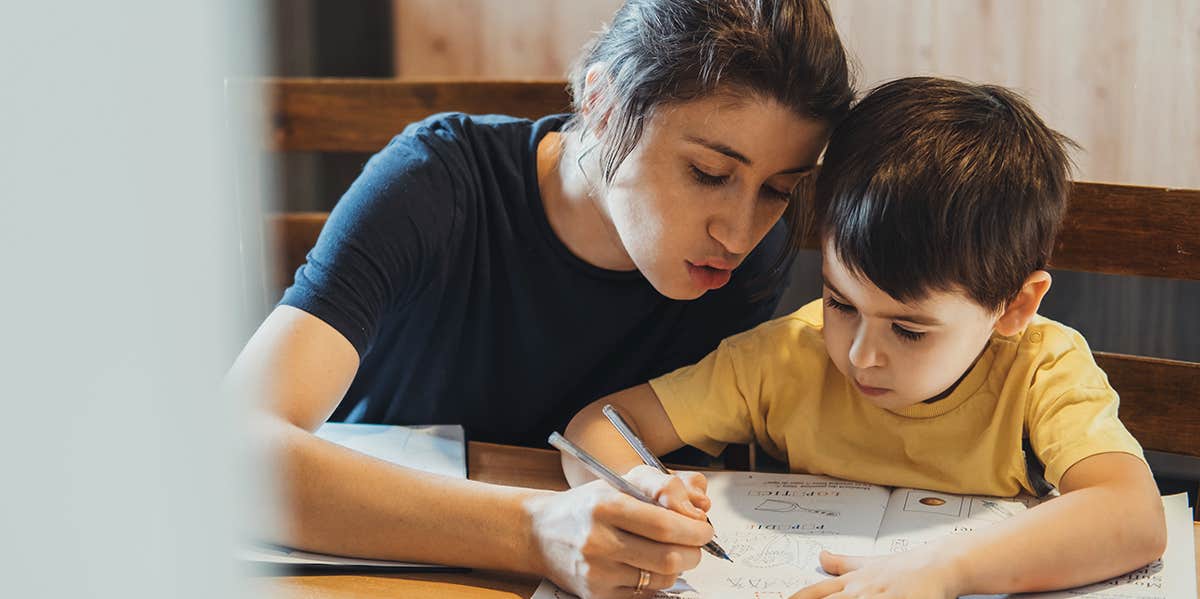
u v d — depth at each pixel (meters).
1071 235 1.08
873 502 0.87
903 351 0.82
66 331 0.43
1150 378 1.06
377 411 1.11
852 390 0.94
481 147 1.05
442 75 1.93
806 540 0.81
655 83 0.81
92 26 0.43
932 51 1.56
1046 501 0.84
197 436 0.49
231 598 0.50
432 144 1.03
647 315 1.08
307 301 0.91
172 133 0.47
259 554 0.78
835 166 0.82
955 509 0.85
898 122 0.81
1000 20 1.51
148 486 0.47
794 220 0.99
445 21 1.91
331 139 1.50
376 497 0.78
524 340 1.08
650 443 0.95
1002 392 0.88
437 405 1.10
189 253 0.49
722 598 0.72
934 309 0.79
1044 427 0.85
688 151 0.81
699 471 0.95
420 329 1.05
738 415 0.96
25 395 0.43
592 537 0.72
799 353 0.95
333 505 0.78
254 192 1.41
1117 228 1.06
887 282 0.78
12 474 0.43
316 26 1.93
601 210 0.98
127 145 0.45
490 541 0.76
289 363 0.87
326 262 0.93
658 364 1.11
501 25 1.88
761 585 0.74
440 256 1.01
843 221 0.80
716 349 1.01
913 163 0.78
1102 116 1.48
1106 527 0.73
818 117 0.82
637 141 0.83
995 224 0.78
